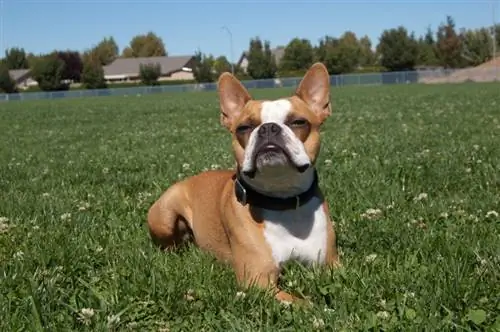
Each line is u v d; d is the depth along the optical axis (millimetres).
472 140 2430
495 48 18625
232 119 1030
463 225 1184
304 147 953
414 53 18609
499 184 1553
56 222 1356
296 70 19859
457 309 811
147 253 1105
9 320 825
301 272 946
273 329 779
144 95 14742
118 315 819
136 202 1548
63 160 2535
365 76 15477
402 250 1055
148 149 2805
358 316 805
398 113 4445
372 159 1956
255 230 948
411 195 1462
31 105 11133
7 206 1522
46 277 980
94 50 29953
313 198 977
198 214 1116
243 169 928
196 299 886
